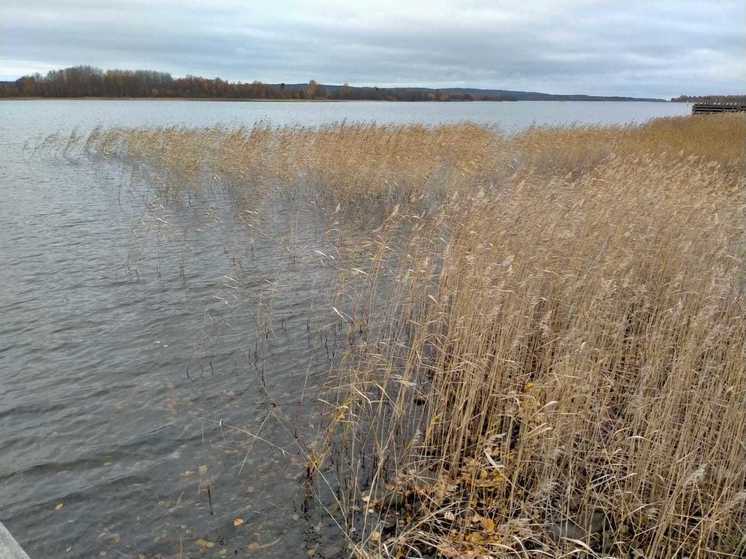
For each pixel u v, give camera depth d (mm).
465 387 5977
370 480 5590
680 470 4961
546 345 6906
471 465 5617
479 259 7852
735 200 10938
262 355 8156
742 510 5039
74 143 29531
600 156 23172
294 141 20156
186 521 5043
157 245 13211
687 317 7328
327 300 10016
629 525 5094
